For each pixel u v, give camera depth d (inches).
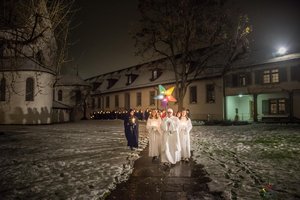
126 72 2333.9
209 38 1131.3
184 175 293.4
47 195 230.4
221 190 238.2
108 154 437.4
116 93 2172.7
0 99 1364.4
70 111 1931.6
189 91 1562.5
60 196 227.0
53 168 334.6
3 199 222.2
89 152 461.1
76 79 2037.4
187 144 365.1
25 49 1285.7
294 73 1180.5
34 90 1366.9
